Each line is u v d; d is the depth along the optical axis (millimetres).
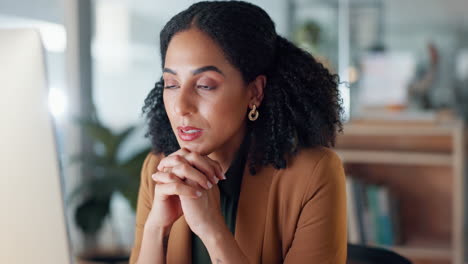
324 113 991
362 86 2637
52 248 729
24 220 726
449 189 2506
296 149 975
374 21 3051
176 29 863
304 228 948
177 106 850
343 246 966
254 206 979
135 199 2508
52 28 2945
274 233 974
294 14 3123
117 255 2477
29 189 720
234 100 867
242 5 889
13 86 710
